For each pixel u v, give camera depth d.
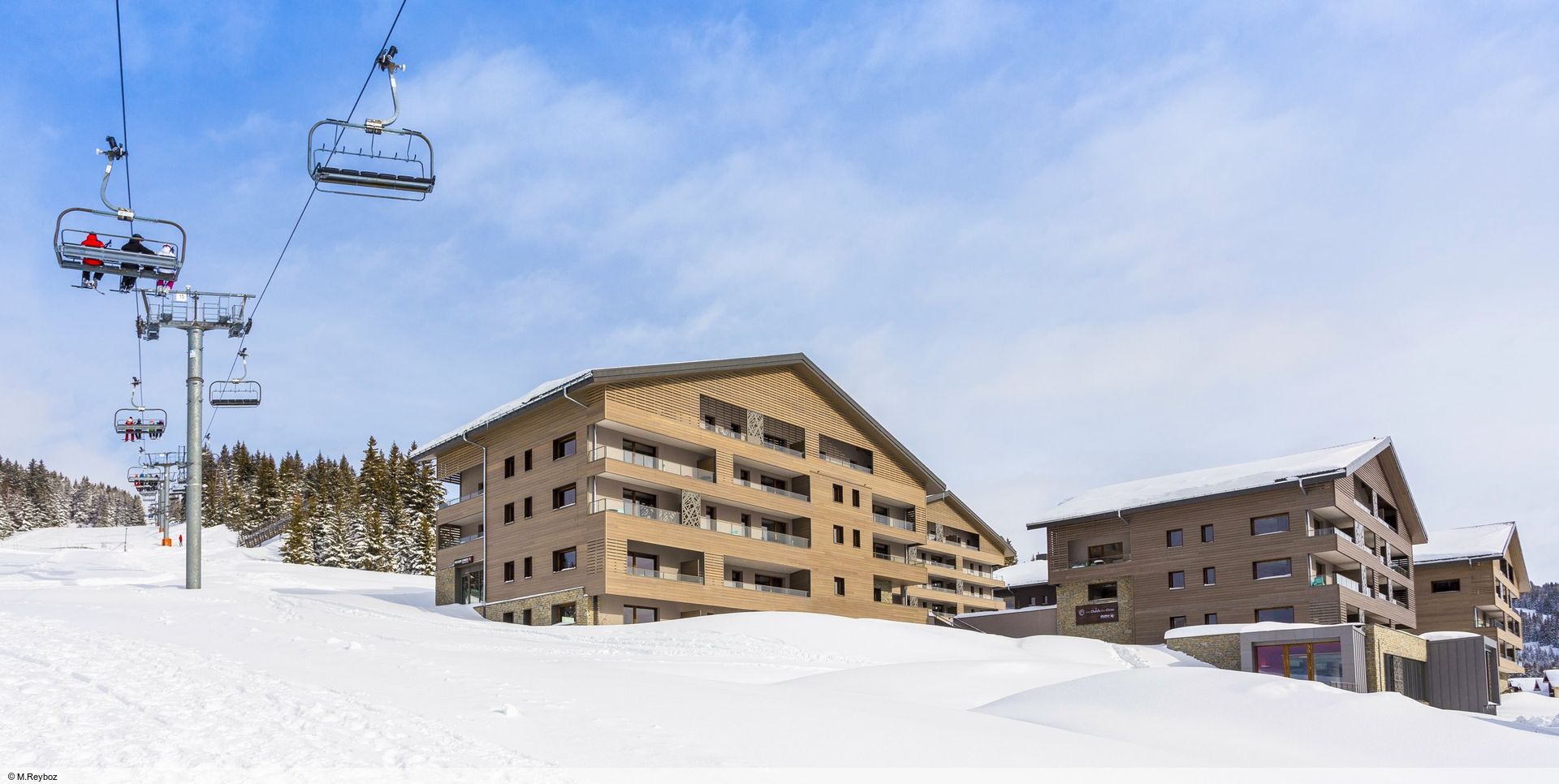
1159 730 18.36
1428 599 78.12
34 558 77.56
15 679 13.66
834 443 64.12
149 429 70.75
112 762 9.66
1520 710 53.31
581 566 49.66
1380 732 18.05
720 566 53.91
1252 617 55.75
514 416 54.72
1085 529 64.12
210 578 70.50
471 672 18.89
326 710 12.91
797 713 15.86
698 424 54.72
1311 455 61.03
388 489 132.50
